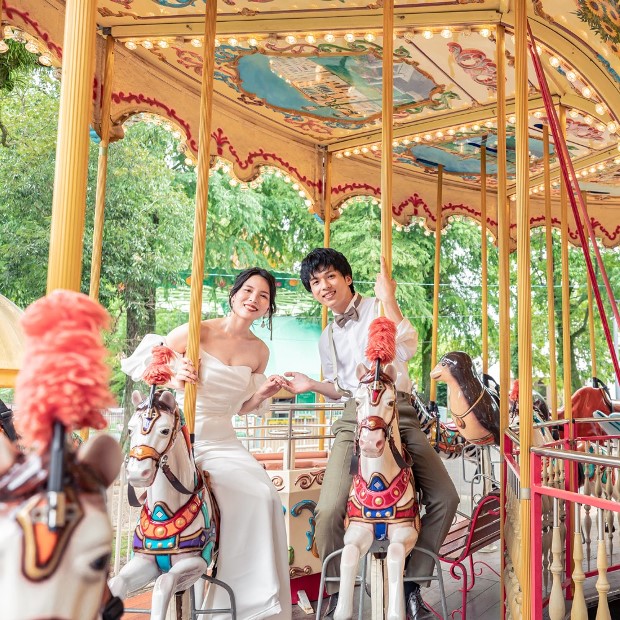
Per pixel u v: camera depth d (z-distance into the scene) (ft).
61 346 4.03
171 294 60.34
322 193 30.50
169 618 11.21
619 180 35.88
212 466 12.96
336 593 13.55
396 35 19.52
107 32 20.16
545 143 25.57
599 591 11.56
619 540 23.17
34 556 3.55
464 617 15.75
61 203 8.31
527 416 13.00
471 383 21.27
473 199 36.60
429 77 23.66
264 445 27.94
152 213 58.85
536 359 77.51
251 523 12.59
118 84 21.72
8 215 48.47
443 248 77.00
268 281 14.37
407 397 14.67
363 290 72.74
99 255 18.83
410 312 73.31
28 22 17.58
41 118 51.65
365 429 11.12
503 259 18.13
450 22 18.71
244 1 19.25
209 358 13.79
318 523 13.56
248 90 25.34
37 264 48.16
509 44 20.45
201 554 11.18
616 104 19.07
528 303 13.56
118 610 4.47
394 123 27.96
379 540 11.82
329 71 23.49
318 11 19.48
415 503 12.23
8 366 8.25
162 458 10.57
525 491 12.80
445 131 27.20
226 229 67.36
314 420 31.45
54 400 3.87
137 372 13.07
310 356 65.82
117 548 16.83
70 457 4.05
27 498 3.74
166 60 23.06
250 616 12.11
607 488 18.72
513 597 13.98
